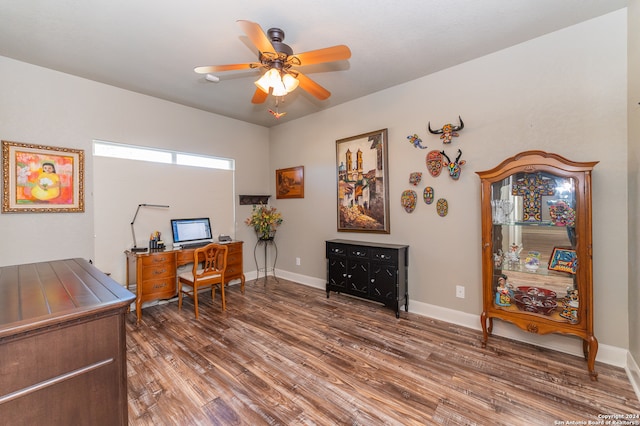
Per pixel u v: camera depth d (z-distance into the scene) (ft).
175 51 8.43
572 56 7.45
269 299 12.37
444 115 9.73
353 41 7.95
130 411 5.60
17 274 5.57
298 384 6.43
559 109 7.67
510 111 8.43
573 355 7.52
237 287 14.26
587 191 6.61
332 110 13.32
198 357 7.60
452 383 6.42
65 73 9.83
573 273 6.95
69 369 3.61
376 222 11.72
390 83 10.78
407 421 5.29
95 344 3.81
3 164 8.74
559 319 7.00
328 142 13.56
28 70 9.17
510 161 7.52
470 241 9.30
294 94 11.85
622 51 6.84
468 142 9.23
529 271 7.64
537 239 7.54
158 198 12.26
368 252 10.89
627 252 6.84
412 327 9.37
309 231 14.58
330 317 10.30
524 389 6.18
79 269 6.06
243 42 7.98
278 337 8.75
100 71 9.70
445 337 8.65
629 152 6.70
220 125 14.34
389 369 6.99
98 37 7.70
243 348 8.07
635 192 6.38
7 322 3.25
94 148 10.61
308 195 14.57
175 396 6.04
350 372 6.88
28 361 3.33
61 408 3.56
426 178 10.25
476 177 9.11
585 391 6.08
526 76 8.13
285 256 15.89
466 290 9.42
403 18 6.95
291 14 6.75
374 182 11.74
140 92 11.48
